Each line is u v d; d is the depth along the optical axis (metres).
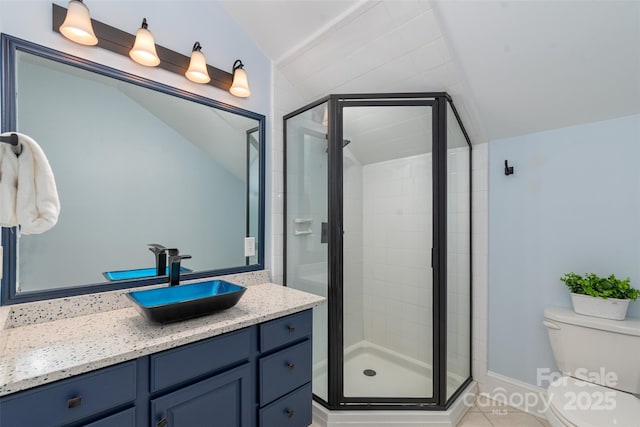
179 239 1.58
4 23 1.08
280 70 2.00
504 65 1.51
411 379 2.00
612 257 1.56
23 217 0.87
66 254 1.22
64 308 1.16
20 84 1.12
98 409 0.84
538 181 1.79
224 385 1.12
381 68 1.73
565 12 1.23
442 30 1.44
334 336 1.73
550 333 1.63
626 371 1.38
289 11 1.63
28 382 0.73
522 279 1.86
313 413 1.73
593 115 1.58
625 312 1.45
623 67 1.33
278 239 2.01
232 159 1.79
